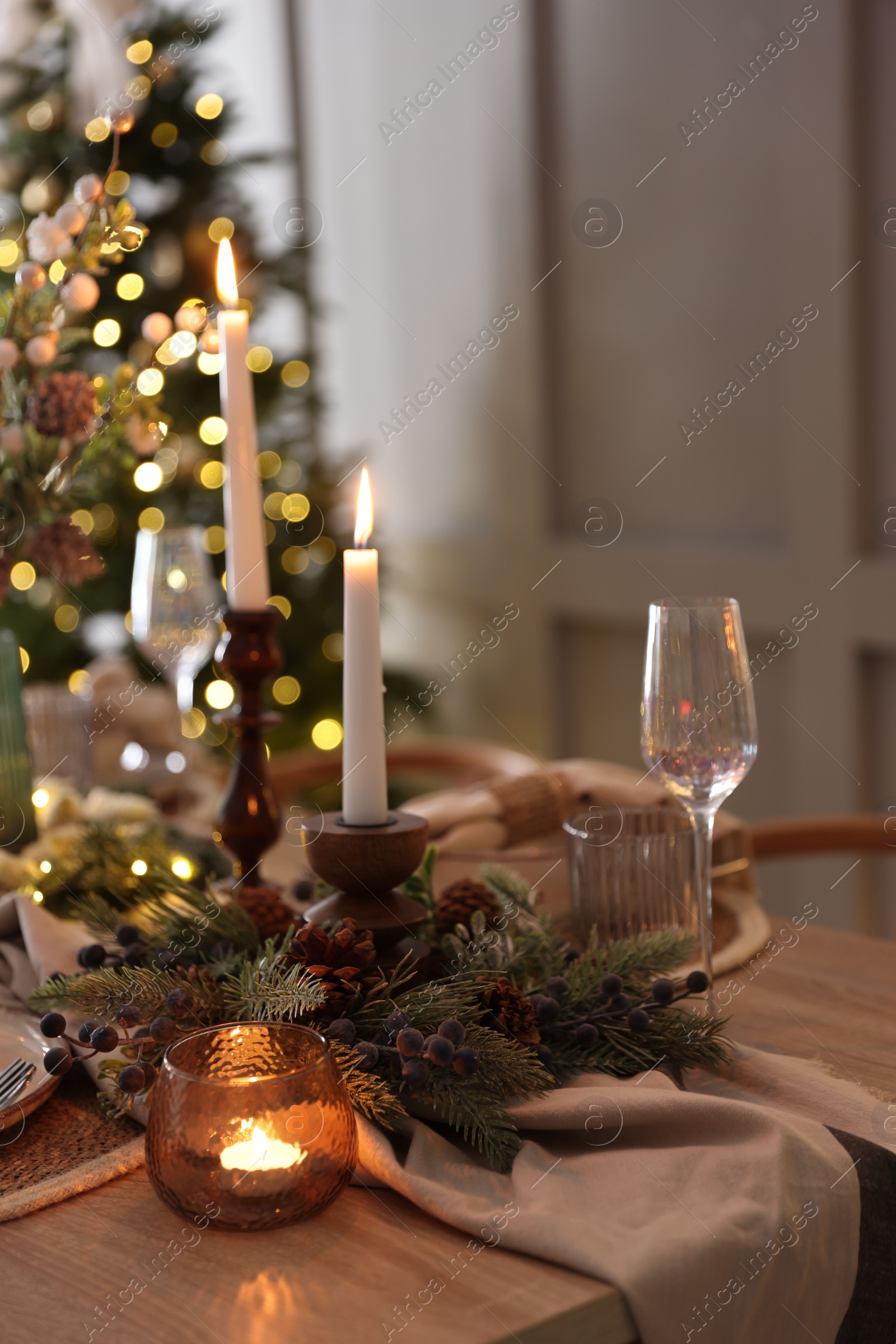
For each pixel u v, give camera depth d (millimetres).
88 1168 1318
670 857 1510
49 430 1606
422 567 4238
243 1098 1259
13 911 1519
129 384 1672
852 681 2889
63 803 1805
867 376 2760
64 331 1677
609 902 1514
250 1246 1260
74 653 3516
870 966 1561
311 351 3799
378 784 1405
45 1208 1297
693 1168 1281
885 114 2621
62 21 3480
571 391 3590
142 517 3369
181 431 3375
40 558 1679
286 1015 1337
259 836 1597
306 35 4395
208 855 1715
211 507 3525
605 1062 1372
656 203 3199
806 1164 1276
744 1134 1294
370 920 1397
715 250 3057
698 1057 1377
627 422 3414
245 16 4668
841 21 2617
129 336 3324
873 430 2777
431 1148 1303
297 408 3752
